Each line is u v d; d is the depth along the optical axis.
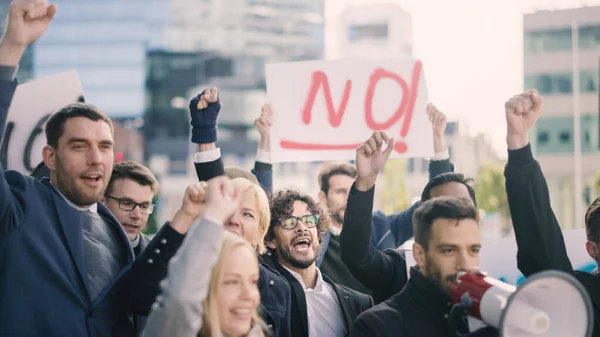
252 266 2.96
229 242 2.95
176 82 68.56
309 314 3.95
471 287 3.03
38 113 4.25
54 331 3.08
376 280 4.08
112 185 4.30
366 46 70.31
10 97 3.01
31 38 3.05
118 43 89.94
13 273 3.07
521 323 2.88
